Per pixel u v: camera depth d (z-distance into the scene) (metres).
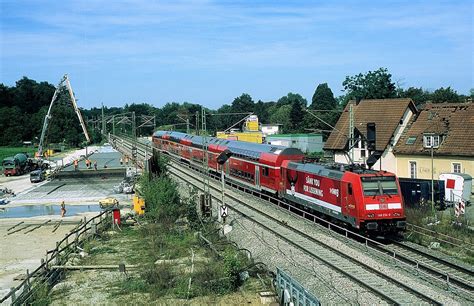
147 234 39.38
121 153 112.44
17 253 37.88
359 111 66.44
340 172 33.50
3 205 61.25
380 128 62.00
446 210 44.09
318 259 27.09
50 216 53.03
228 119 147.12
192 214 42.19
